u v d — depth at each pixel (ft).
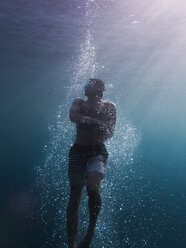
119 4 29.19
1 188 32.32
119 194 25.36
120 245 15.69
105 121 12.14
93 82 12.26
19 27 35.99
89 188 10.87
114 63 49.47
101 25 34.86
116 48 42.50
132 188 28.19
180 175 44.16
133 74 57.00
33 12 31.96
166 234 17.42
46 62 49.24
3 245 16.14
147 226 18.56
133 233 17.35
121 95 79.92
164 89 71.20
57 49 43.04
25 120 122.01
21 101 85.66
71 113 11.59
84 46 41.75
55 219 20.49
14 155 138.51
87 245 10.91
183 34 37.17
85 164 11.71
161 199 25.88
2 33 37.96
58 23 34.42
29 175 40.63
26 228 18.60
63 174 35.17
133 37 38.60
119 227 18.13
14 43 41.32
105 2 28.89
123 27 35.50
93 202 10.84
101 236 16.53
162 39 39.19
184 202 24.79
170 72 55.01
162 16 32.27
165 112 110.42
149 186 31.04
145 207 22.86
